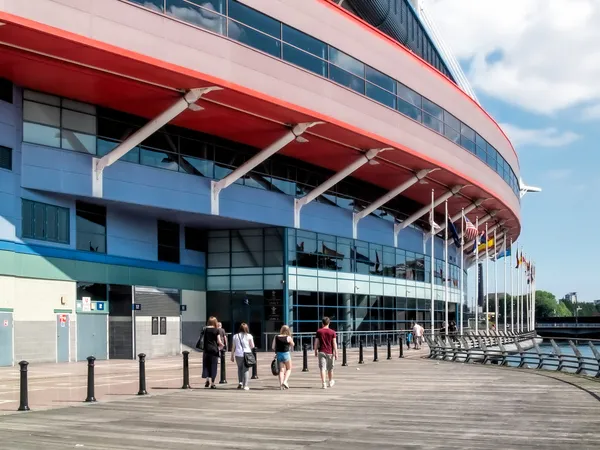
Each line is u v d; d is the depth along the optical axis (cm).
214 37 3266
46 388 2098
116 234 3612
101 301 3488
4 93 3008
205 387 2102
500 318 15675
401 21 6109
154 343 3772
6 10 2567
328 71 3916
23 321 3039
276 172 4297
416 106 4688
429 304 6050
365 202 5088
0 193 2947
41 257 3138
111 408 1636
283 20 3659
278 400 1786
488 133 5912
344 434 1244
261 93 3441
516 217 7188
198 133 3859
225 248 4328
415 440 1173
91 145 3341
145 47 2975
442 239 6556
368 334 5009
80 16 2764
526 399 1783
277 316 4194
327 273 4600
